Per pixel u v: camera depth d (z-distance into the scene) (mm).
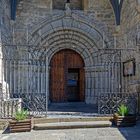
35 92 13688
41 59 14000
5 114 9820
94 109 12547
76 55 15523
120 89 13539
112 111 11109
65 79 15406
